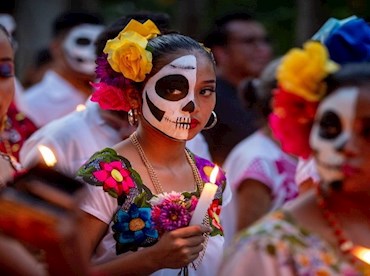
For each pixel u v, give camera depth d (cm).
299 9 1741
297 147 505
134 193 651
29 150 862
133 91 675
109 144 850
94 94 682
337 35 544
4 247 415
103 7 2488
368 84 487
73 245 411
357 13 1775
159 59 666
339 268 475
